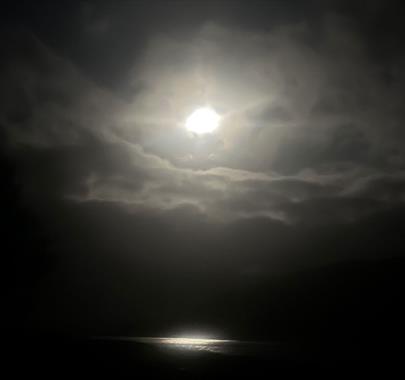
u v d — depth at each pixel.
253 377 44.56
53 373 43.53
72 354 60.50
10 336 95.12
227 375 45.38
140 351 72.62
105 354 63.47
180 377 43.06
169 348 87.00
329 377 45.81
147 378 41.97
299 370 50.66
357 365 56.97
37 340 85.38
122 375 43.22
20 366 47.62
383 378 45.50
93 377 41.56
